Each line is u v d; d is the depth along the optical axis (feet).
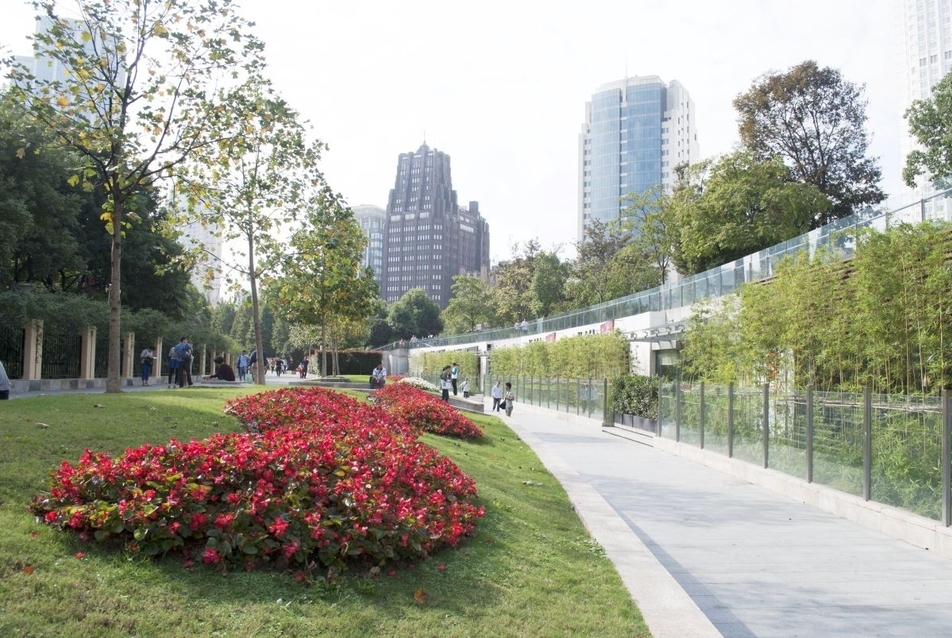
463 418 59.26
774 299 53.88
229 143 47.98
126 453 20.49
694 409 59.93
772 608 21.90
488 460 45.75
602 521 29.04
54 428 26.03
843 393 37.09
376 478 23.56
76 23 43.50
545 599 18.34
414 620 15.74
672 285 99.40
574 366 122.62
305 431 30.94
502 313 257.96
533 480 40.22
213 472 20.10
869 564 27.09
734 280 78.38
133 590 14.75
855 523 34.60
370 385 118.93
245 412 38.63
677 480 48.08
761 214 126.31
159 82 45.09
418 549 19.22
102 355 101.60
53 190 97.09
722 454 53.57
